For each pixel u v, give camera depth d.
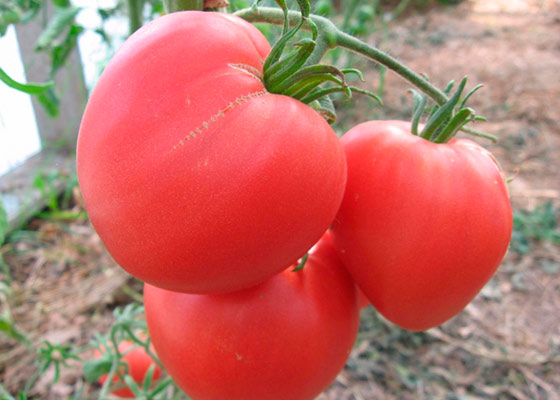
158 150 0.15
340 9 1.55
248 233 0.16
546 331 0.70
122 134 0.16
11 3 0.38
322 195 0.17
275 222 0.16
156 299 0.23
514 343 0.68
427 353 0.66
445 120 0.22
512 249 0.84
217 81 0.16
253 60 0.18
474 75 1.39
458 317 0.72
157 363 0.34
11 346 0.62
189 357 0.22
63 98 0.83
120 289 0.70
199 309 0.21
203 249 0.16
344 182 0.18
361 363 0.64
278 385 0.22
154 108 0.16
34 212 0.81
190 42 0.17
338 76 0.19
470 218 0.20
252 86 0.17
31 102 0.83
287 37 0.17
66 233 0.81
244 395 0.22
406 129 0.23
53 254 0.77
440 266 0.21
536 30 1.76
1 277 0.72
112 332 0.34
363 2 1.22
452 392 0.61
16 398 0.56
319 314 0.22
